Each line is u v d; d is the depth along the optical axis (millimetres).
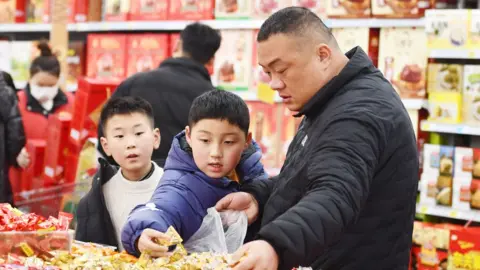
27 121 5602
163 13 5891
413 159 2266
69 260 2066
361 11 5121
